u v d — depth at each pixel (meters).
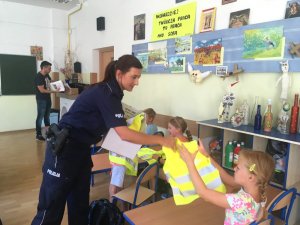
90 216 1.97
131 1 3.89
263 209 1.32
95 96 1.46
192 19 2.93
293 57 2.07
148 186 2.47
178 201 1.27
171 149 1.32
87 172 1.80
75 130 1.55
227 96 2.43
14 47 5.58
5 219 2.35
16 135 5.43
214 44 2.68
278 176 1.99
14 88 5.68
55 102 6.10
